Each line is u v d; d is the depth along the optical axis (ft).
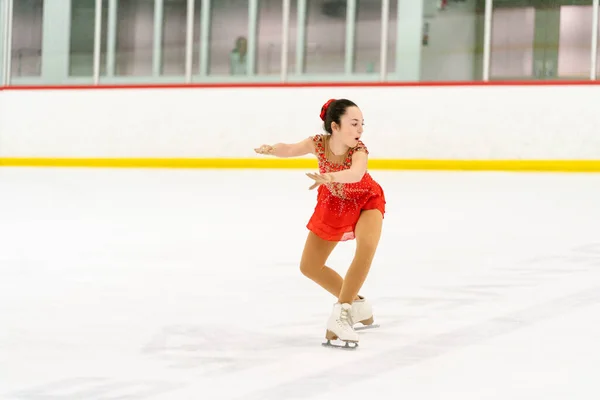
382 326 37.17
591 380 28.96
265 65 138.92
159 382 29.04
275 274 49.98
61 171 119.96
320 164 34.73
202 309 41.04
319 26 137.08
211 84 123.65
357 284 33.65
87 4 141.90
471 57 129.80
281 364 31.24
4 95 130.93
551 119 111.96
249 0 138.00
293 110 121.19
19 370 30.66
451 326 37.04
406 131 116.67
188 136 124.36
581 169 111.24
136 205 82.23
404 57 130.62
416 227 66.85
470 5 128.98
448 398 27.02
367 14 134.00
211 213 76.43
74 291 45.42
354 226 34.35
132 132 126.31
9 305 41.93
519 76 129.59
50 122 129.18
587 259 53.47
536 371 30.04
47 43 142.31
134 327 37.32
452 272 50.06
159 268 52.03
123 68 142.31
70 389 28.37
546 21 127.85
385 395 27.32
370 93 117.91
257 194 90.38
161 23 141.08
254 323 38.11
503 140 113.60
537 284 46.14
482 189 91.66
